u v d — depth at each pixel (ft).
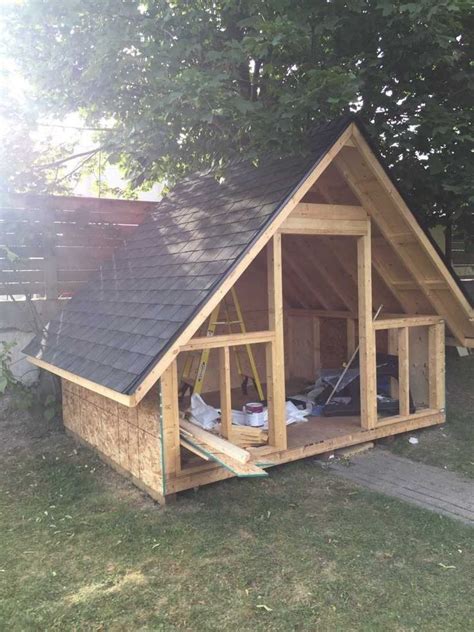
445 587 11.53
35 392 24.43
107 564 12.74
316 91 16.76
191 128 20.57
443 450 20.03
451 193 24.90
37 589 11.80
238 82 21.38
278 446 17.74
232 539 13.70
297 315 28.32
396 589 11.48
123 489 17.03
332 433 19.66
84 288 24.64
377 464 18.80
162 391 15.31
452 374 30.22
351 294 24.45
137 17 18.58
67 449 20.92
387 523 14.39
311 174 16.35
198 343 15.81
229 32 20.54
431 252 19.49
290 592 11.46
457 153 23.58
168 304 15.79
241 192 18.97
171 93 16.87
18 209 25.03
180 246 19.17
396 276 21.86
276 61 19.08
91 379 15.26
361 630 10.19
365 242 19.36
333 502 15.74
